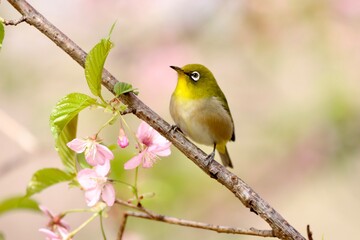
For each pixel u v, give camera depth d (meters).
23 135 9.87
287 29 14.79
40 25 5.77
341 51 14.52
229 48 15.08
